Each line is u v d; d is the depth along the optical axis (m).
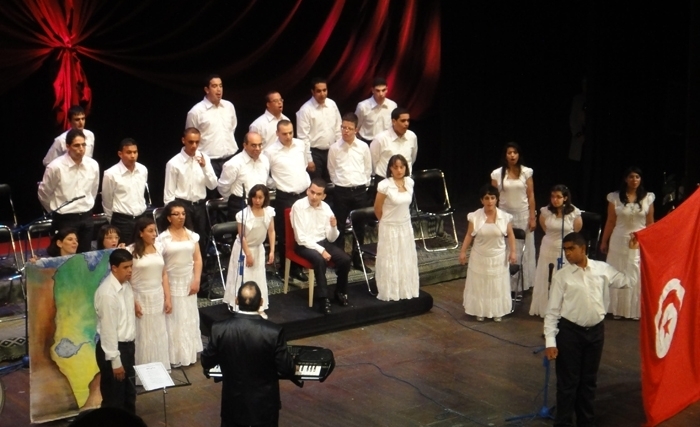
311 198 8.58
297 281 9.43
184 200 8.92
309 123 10.07
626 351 8.12
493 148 12.87
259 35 11.54
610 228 8.89
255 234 8.25
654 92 10.92
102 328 6.47
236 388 5.60
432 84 12.74
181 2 10.97
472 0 12.39
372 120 10.53
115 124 10.93
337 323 8.55
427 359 7.97
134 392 6.74
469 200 12.68
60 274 6.73
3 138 10.33
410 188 8.88
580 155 12.05
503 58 12.60
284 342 5.58
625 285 6.48
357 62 12.25
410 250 8.89
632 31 10.94
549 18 12.26
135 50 10.77
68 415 6.84
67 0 10.11
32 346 6.71
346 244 10.29
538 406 7.04
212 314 8.41
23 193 10.50
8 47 9.88
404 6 12.38
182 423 6.80
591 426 6.57
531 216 9.48
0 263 9.09
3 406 6.75
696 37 8.63
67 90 10.23
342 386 7.43
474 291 8.84
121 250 6.51
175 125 11.34
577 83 12.34
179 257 7.62
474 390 7.34
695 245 6.83
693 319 6.98
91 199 8.46
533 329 8.66
